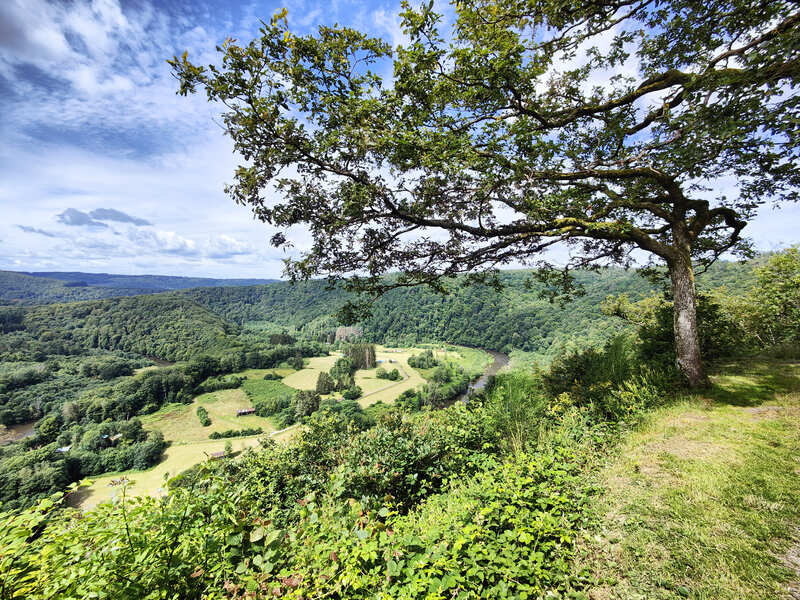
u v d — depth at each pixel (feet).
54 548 7.19
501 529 10.84
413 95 18.48
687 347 21.30
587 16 18.07
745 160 20.43
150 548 8.19
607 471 13.97
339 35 16.42
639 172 22.54
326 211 22.17
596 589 8.47
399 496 16.58
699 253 32.24
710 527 9.53
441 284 27.20
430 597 7.73
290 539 10.25
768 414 15.99
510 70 17.08
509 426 21.18
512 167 18.22
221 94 16.22
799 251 44.29
